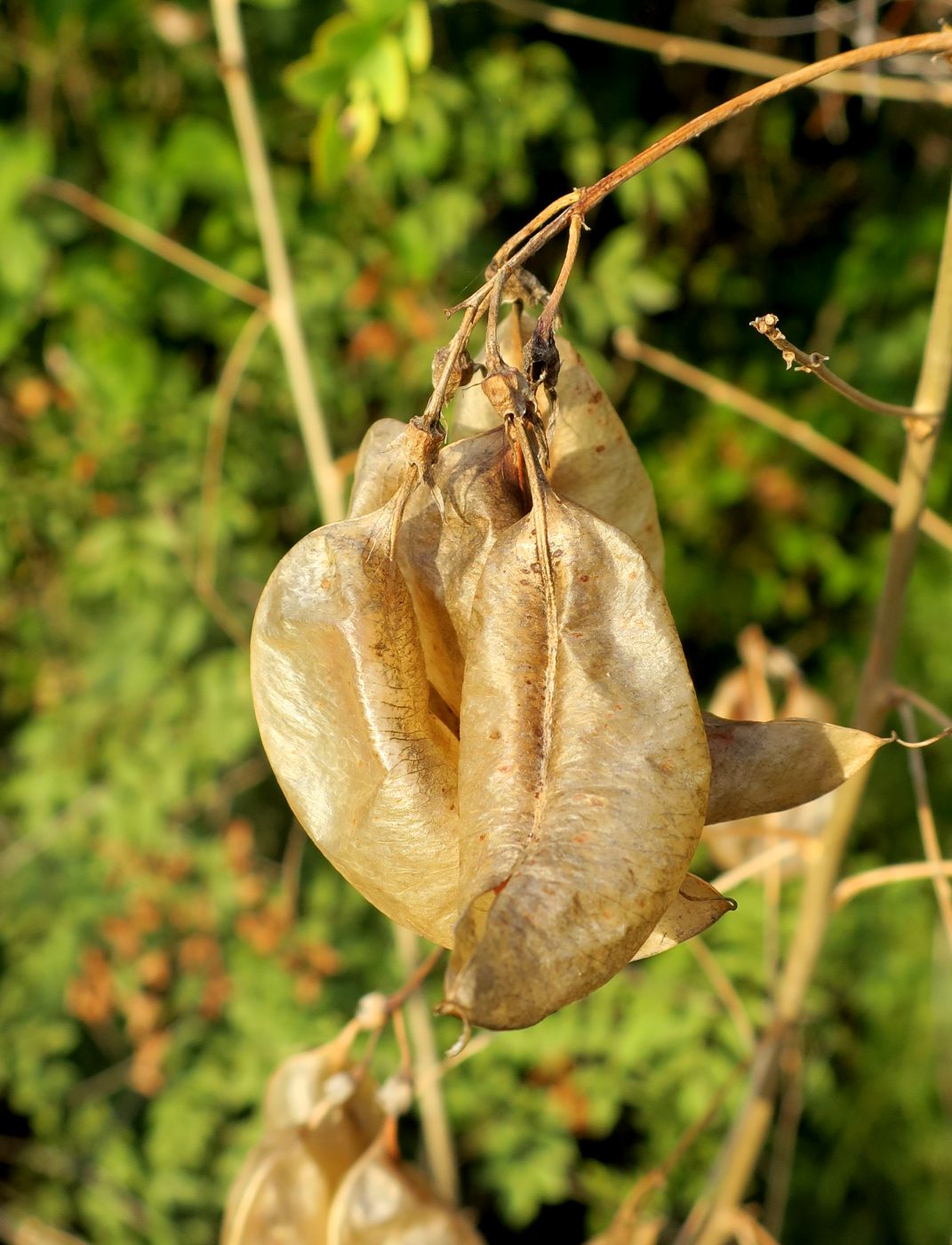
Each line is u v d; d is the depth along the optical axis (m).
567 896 0.27
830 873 0.44
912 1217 1.16
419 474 0.29
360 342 1.09
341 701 0.29
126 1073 1.20
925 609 1.24
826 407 1.25
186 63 1.07
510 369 0.29
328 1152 0.43
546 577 0.28
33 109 1.07
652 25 1.17
